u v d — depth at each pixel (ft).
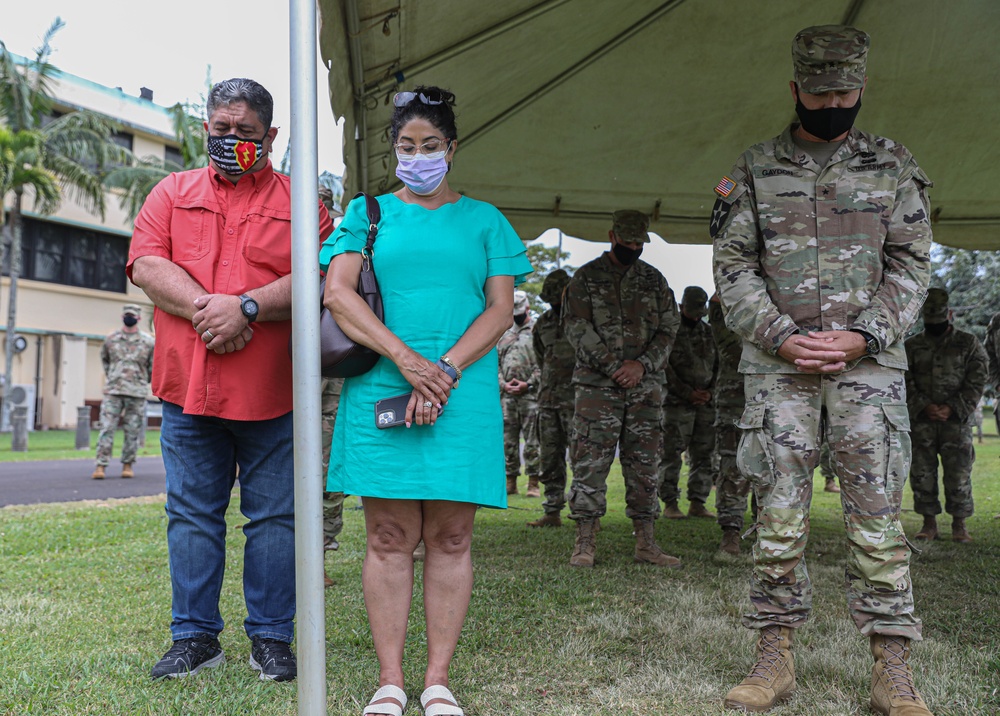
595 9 14.01
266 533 9.73
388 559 8.34
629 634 10.82
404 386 8.15
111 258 97.30
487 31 13.15
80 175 78.54
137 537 18.53
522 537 19.77
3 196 73.82
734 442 17.98
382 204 8.66
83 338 93.40
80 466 42.24
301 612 6.82
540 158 20.03
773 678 8.46
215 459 9.84
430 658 8.25
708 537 20.29
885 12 15.60
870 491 8.34
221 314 9.24
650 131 19.29
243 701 8.38
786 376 8.79
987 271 81.92
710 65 17.10
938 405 20.43
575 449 16.62
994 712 8.04
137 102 96.63
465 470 8.05
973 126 18.81
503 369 30.58
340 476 8.43
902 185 8.99
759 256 9.30
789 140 9.19
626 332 16.79
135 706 8.21
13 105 74.33
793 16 15.74
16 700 8.25
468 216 8.71
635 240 17.11
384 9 11.07
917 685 8.78
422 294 8.30
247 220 9.89
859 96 8.77
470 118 17.40
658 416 16.98
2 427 80.43
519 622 11.48
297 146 6.98
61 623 11.19
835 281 8.80
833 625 11.21
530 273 9.00
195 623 9.59
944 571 15.79
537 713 8.16
